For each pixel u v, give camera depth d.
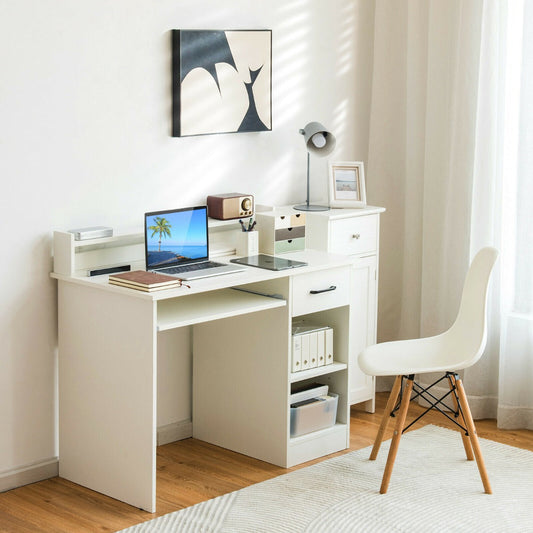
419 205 4.46
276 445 3.69
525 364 4.16
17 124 3.25
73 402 3.46
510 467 3.67
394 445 3.39
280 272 3.51
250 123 4.00
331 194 4.20
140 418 3.22
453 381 3.51
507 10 4.06
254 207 4.06
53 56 3.31
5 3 3.16
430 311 4.41
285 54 4.15
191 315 3.31
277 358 3.63
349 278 3.81
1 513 3.22
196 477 3.57
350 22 4.42
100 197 3.54
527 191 4.07
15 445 3.44
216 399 3.90
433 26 4.26
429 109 4.31
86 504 3.31
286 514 3.22
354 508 3.27
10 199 3.28
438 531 3.10
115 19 3.47
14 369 3.39
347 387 3.88
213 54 3.79
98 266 3.53
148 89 3.63
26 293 3.38
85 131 3.45
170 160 3.75
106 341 3.30
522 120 4.05
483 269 3.44
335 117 4.44
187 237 3.60
